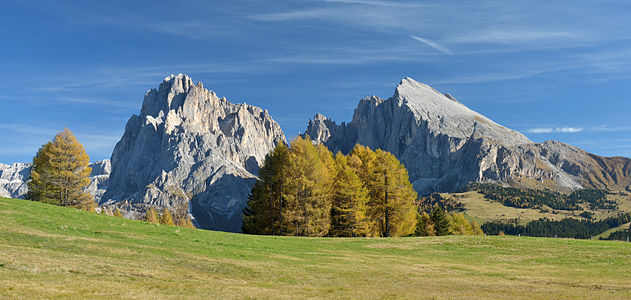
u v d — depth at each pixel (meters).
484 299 22.03
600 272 35.69
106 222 42.69
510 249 48.16
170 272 25.00
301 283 25.77
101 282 20.33
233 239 44.38
